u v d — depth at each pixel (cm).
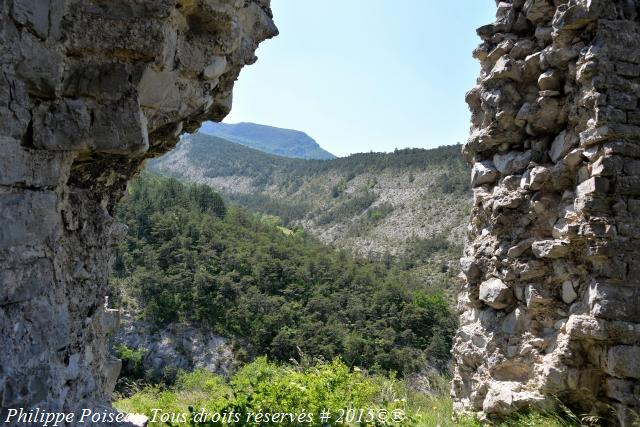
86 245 361
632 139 488
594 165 495
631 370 455
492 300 575
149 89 346
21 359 275
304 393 461
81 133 307
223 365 2527
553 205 549
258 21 452
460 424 544
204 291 2883
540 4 586
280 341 2302
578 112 528
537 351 527
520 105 596
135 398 827
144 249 3216
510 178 590
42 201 295
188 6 363
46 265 299
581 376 485
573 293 512
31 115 291
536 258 542
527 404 506
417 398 688
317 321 2447
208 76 395
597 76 496
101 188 380
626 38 503
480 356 589
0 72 264
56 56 292
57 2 291
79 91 308
